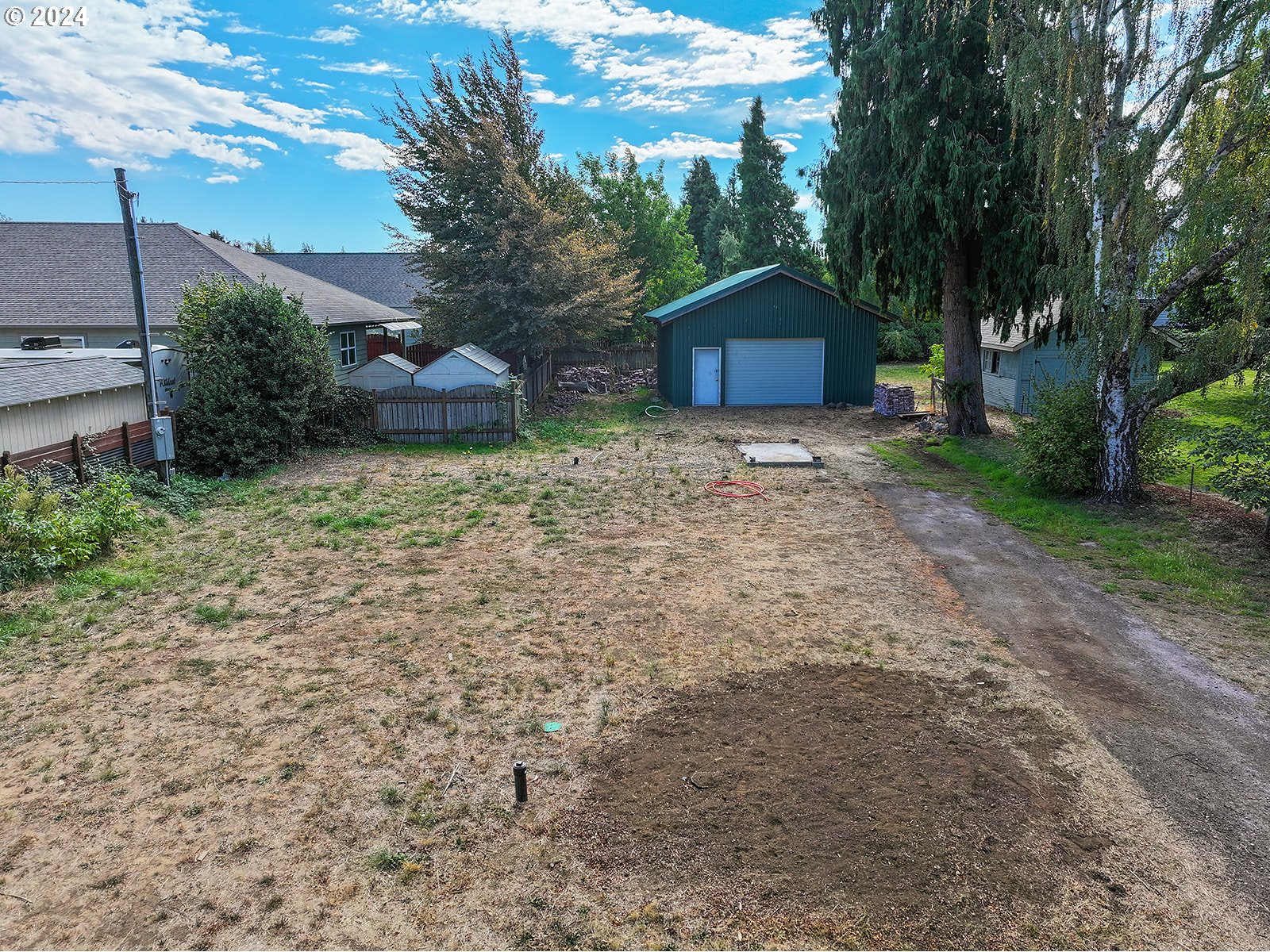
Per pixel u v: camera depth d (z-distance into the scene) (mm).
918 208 16922
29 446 11016
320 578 9273
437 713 6125
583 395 29172
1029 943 3861
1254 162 10383
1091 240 11891
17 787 5184
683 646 7379
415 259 26031
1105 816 4828
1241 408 20906
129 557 9891
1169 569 9438
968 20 15875
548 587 8984
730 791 5066
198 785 5215
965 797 4988
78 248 21219
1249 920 4012
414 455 17391
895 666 6930
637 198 40781
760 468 15875
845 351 25469
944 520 11992
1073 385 13344
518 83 26109
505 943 3910
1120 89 11359
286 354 15719
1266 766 5383
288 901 4191
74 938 3928
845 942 3873
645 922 4031
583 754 5539
